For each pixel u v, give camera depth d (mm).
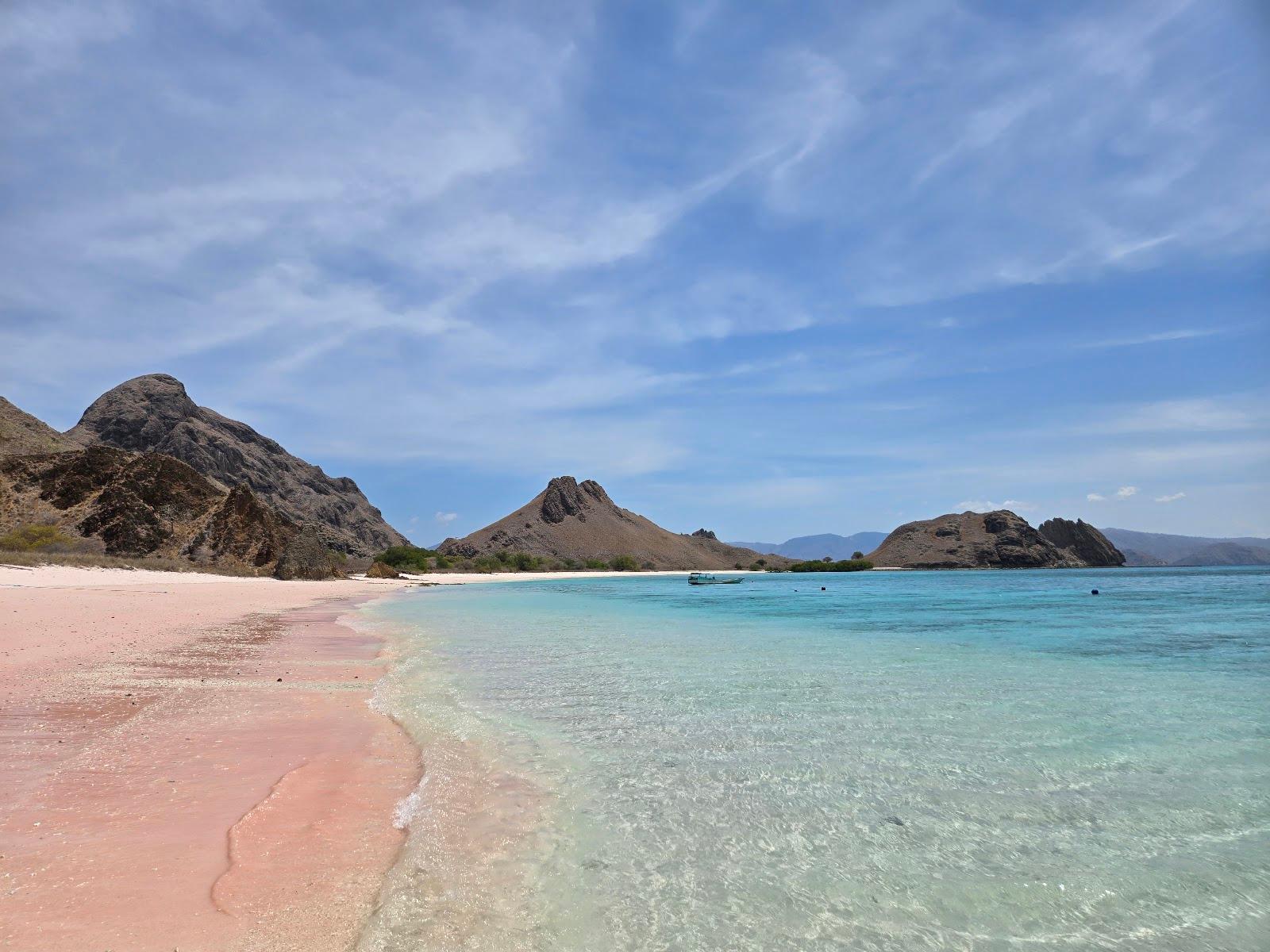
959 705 10664
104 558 48906
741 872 4965
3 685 10383
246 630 20141
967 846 5484
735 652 17406
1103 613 32750
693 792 6625
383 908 4180
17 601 22359
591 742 8359
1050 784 6980
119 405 164250
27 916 3885
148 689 10547
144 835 5137
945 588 67500
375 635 20422
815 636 21781
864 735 8805
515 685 12250
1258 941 4188
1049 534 186750
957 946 4078
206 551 59875
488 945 3875
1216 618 29703
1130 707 10664
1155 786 6934
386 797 6250
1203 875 5047
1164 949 4098
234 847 4984
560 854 5180
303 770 6879
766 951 3955
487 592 61781
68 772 6543
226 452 175000
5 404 91062
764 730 9023
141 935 3748
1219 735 8938
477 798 6320
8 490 57500
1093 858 5301
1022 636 21922
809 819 5992
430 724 9109
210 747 7562
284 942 3750
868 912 4457
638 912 4355
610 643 19516
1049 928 4320
